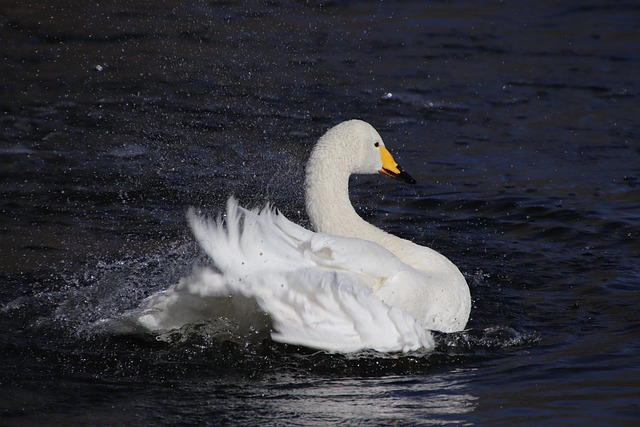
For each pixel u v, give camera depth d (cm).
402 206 1491
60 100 1952
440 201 1505
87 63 2188
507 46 2381
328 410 838
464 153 1731
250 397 868
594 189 1548
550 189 1552
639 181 1582
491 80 2144
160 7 2628
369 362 943
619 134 1820
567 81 2136
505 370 930
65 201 1459
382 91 2066
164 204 1466
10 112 1869
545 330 1052
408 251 1067
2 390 879
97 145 1719
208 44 2347
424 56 2303
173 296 935
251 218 934
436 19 2608
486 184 1577
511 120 1908
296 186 1567
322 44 2386
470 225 1413
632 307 1114
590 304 1129
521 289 1186
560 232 1377
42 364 936
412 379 909
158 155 1683
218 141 1759
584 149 1744
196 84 2078
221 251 904
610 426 801
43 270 1198
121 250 1277
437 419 819
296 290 913
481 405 848
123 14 2548
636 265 1254
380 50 2347
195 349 964
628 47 2372
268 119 1883
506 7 2700
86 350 968
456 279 1054
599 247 1321
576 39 2433
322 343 924
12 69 2128
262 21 2556
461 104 1997
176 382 901
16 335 1005
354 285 922
